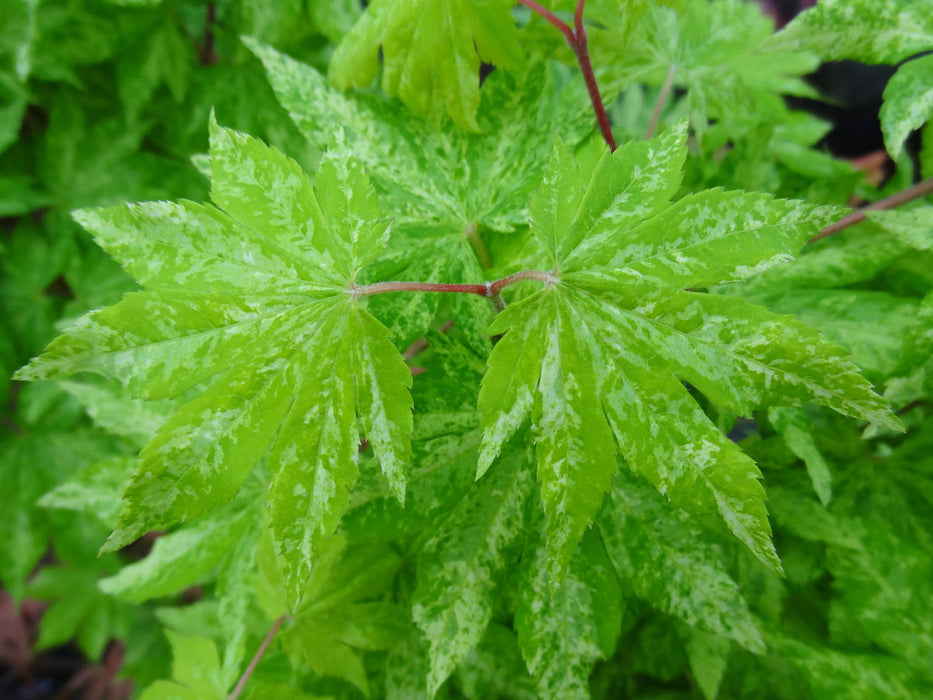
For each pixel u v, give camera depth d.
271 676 0.15
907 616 0.14
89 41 0.22
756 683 0.16
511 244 0.12
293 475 0.09
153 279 0.09
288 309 0.09
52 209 0.26
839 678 0.13
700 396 0.14
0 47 0.21
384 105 0.13
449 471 0.12
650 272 0.09
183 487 0.09
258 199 0.09
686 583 0.12
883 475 0.15
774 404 0.09
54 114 0.24
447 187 0.13
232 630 0.14
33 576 0.40
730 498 0.09
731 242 0.09
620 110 0.28
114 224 0.09
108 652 0.43
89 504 0.16
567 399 0.09
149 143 0.26
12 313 0.26
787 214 0.09
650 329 0.09
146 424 0.16
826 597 0.16
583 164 0.13
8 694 0.42
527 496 0.12
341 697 0.16
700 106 0.16
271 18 0.21
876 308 0.14
